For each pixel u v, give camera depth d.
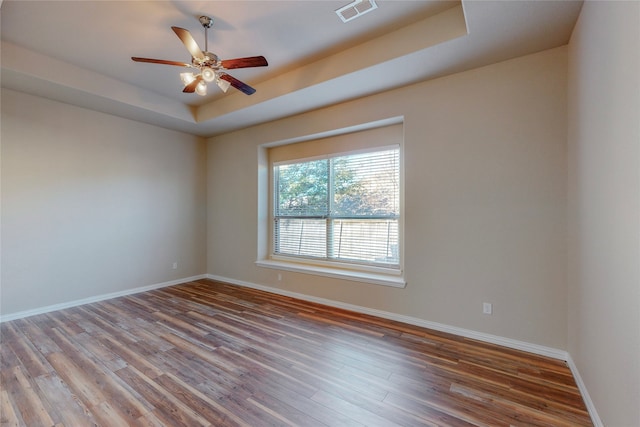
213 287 4.87
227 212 5.20
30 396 1.99
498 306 2.73
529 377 2.20
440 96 3.01
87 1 2.24
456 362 2.42
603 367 1.60
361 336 2.94
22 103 3.46
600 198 1.64
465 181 2.88
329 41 2.80
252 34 2.68
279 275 4.47
